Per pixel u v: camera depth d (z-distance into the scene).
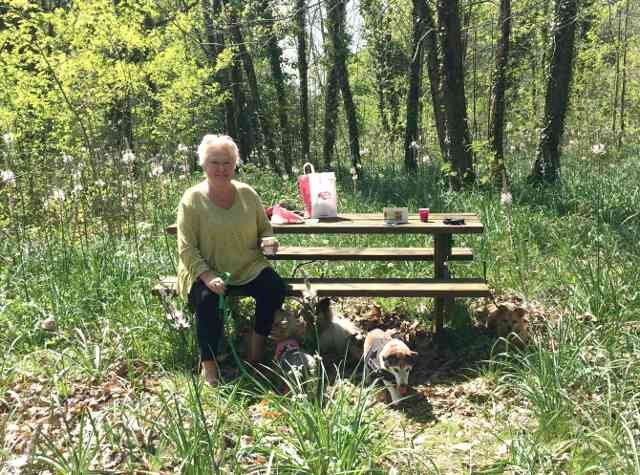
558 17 9.59
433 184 10.18
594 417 3.31
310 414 3.10
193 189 4.32
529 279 5.59
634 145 16.19
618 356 3.85
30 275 5.73
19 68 10.24
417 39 13.66
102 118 10.72
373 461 3.08
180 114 13.34
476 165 10.84
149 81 12.98
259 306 4.36
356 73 21.70
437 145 13.82
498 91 10.84
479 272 5.75
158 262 6.10
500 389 3.88
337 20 13.47
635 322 4.40
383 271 5.89
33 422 3.55
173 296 4.67
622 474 2.77
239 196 4.36
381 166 14.55
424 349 4.71
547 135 9.80
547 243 6.52
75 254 6.07
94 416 3.49
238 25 11.87
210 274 4.11
